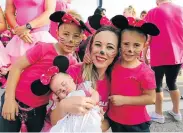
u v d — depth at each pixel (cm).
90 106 119
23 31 176
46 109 142
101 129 127
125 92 127
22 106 136
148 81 125
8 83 134
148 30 123
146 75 126
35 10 179
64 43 131
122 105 128
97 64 122
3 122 137
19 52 181
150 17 238
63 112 121
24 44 181
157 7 237
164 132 217
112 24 127
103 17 130
